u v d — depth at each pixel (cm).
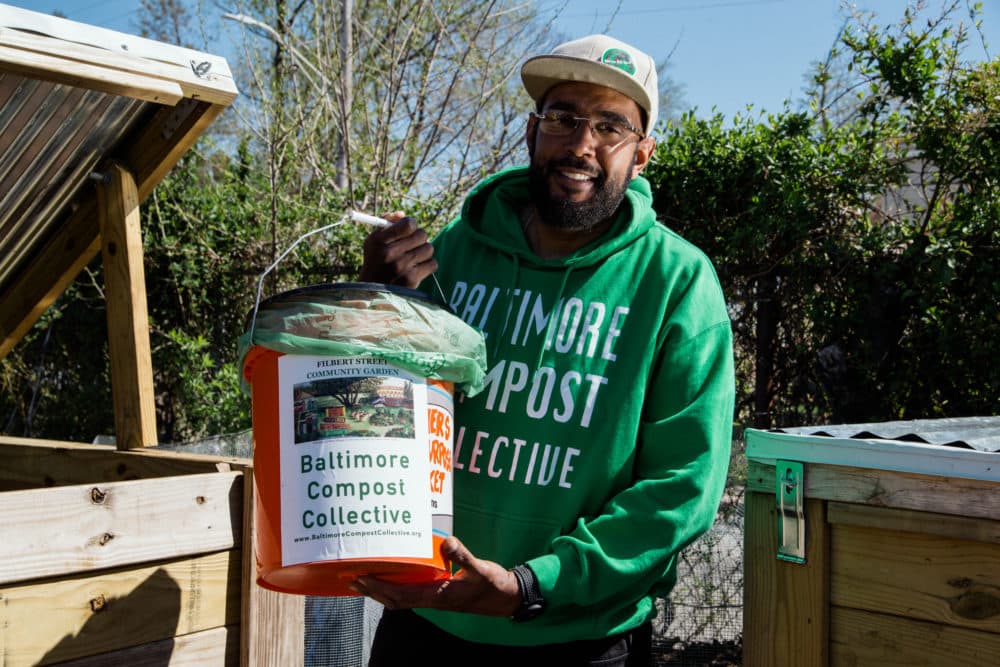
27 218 210
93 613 155
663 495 166
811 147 491
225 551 178
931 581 161
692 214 512
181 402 650
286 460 144
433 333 151
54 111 181
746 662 186
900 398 469
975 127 464
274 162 640
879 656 168
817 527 175
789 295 492
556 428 175
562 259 187
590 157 181
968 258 449
